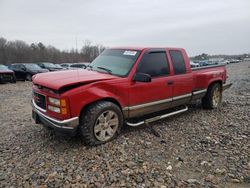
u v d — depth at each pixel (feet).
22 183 10.47
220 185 10.54
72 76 14.23
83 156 12.82
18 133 16.40
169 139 15.39
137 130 16.84
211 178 11.02
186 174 11.35
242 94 33.55
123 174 11.14
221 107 24.17
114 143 14.44
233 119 19.90
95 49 196.95
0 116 21.24
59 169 11.51
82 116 13.56
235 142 15.02
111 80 14.32
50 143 14.55
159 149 13.88
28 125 18.22
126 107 15.23
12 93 37.93
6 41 205.67
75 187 10.19
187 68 19.38
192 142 14.97
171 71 17.97
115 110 14.48
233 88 40.75
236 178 11.05
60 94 12.74
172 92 17.99
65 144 14.34
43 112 14.10
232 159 12.79
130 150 13.61
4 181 10.62
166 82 17.35
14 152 13.41
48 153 13.20
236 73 89.35
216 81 23.06
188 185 10.45
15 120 19.79
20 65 65.92
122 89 14.74
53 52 204.23
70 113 12.79
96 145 14.03
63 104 12.65
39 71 64.75
